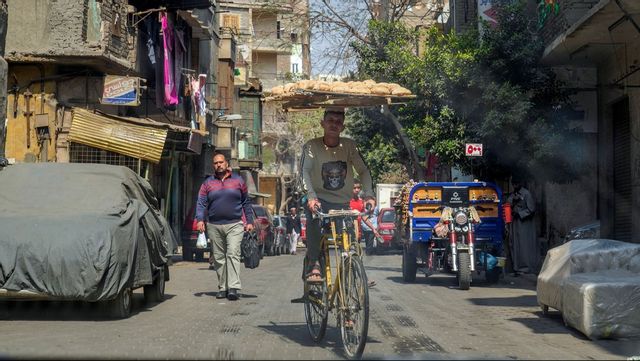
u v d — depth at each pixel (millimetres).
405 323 9242
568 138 18969
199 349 7117
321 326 7578
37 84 20781
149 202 11773
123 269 9445
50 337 7922
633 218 16875
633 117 16734
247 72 45875
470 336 8258
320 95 7730
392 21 30625
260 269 20375
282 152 64625
